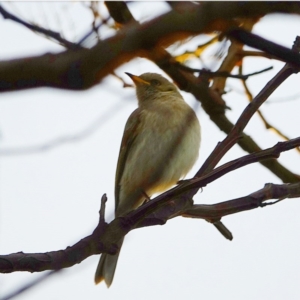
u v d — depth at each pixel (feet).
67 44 16.07
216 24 13.35
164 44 13.58
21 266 22.33
